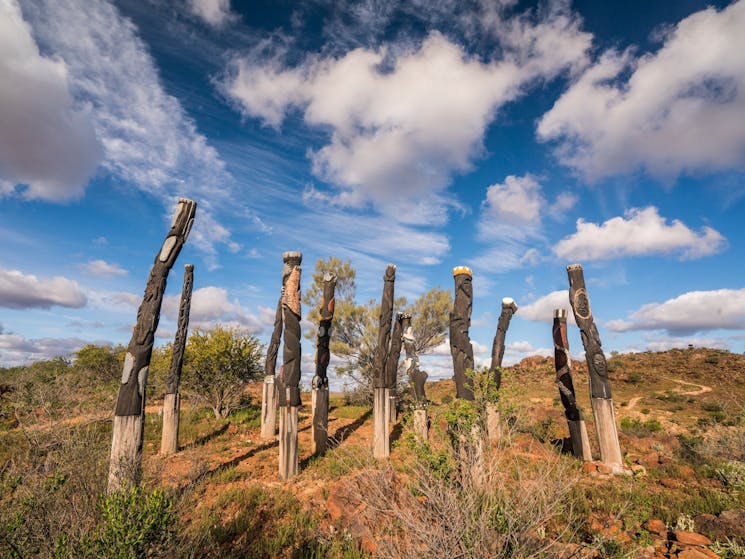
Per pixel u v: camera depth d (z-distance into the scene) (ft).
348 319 67.82
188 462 28.30
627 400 96.89
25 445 27.37
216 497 22.07
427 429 29.73
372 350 65.92
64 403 32.14
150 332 21.13
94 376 66.08
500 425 16.16
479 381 16.87
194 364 48.96
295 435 27.20
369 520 16.35
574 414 33.86
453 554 10.72
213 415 51.03
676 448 38.63
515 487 13.48
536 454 24.34
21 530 12.00
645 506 18.76
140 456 19.34
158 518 11.96
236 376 50.70
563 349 36.09
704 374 115.55
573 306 34.04
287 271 29.07
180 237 22.90
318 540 16.46
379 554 12.07
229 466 28.91
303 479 26.05
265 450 34.55
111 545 11.14
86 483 14.88
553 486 13.56
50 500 13.21
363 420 51.34
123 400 19.83
